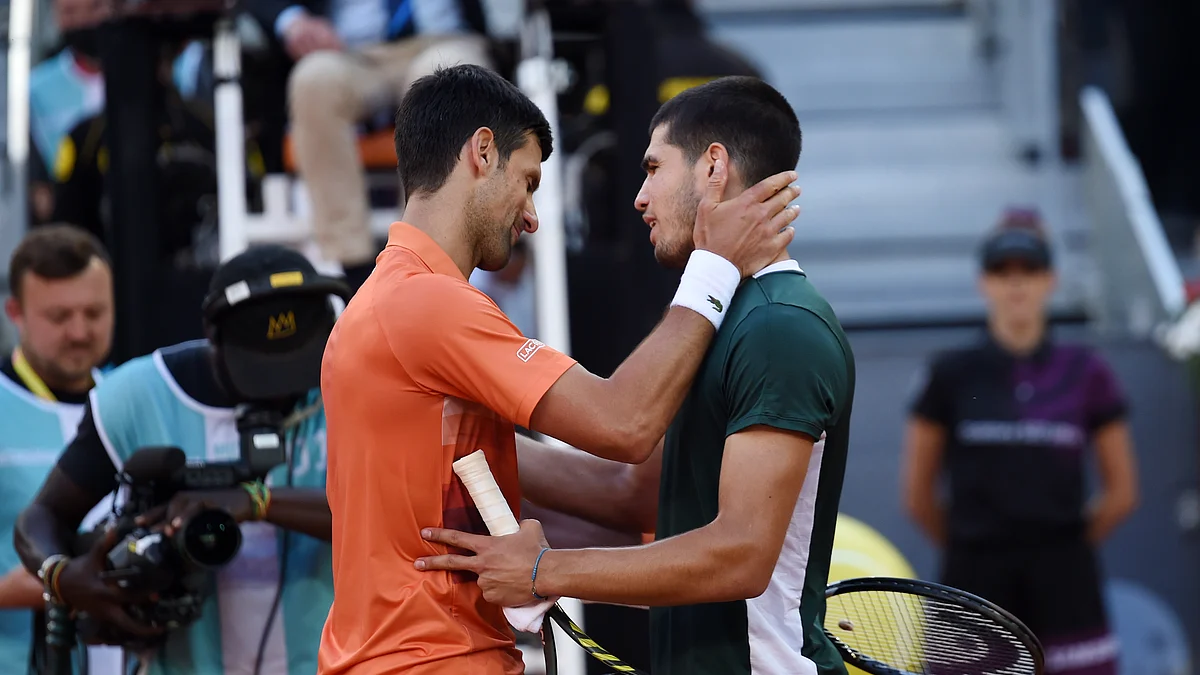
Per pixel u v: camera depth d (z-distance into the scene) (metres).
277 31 16.17
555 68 17.16
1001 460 19.03
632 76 15.45
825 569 9.35
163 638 10.87
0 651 13.11
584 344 15.46
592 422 8.49
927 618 10.05
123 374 11.26
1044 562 18.95
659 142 9.52
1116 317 27.44
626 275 15.43
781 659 8.93
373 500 8.73
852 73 32.47
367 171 17.17
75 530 11.34
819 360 8.73
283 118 17.36
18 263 13.16
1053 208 29.75
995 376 19.17
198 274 15.49
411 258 8.96
